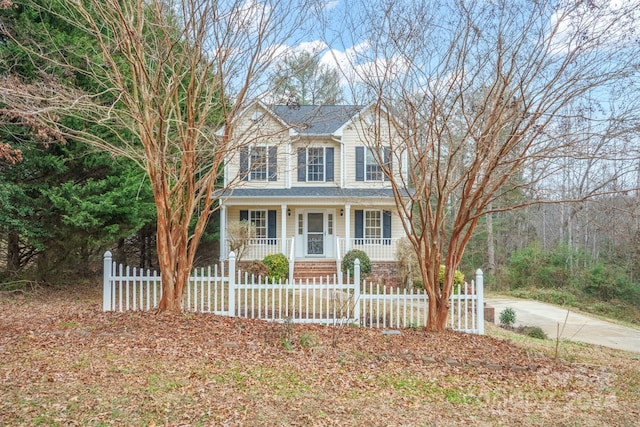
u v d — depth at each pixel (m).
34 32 9.47
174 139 10.01
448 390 5.53
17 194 10.98
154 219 14.63
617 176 9.16
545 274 24.56
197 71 9.27
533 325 13.52
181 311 8.85
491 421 4.69
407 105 8.25
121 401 4.51
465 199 8.27
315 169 18.78
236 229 16.52
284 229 17.55
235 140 8.67
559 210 30.11
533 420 4.77
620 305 21.12
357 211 19.12
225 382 5.28
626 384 6.15
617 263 23.20
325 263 17.55
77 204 11.34
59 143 11.22
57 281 13.25
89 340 6.63
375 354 6.89
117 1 7.23
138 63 7.78
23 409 4.17
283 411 4.58
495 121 7.49
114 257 18.92
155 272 9.11
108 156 11.85
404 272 14.67
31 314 9.12
